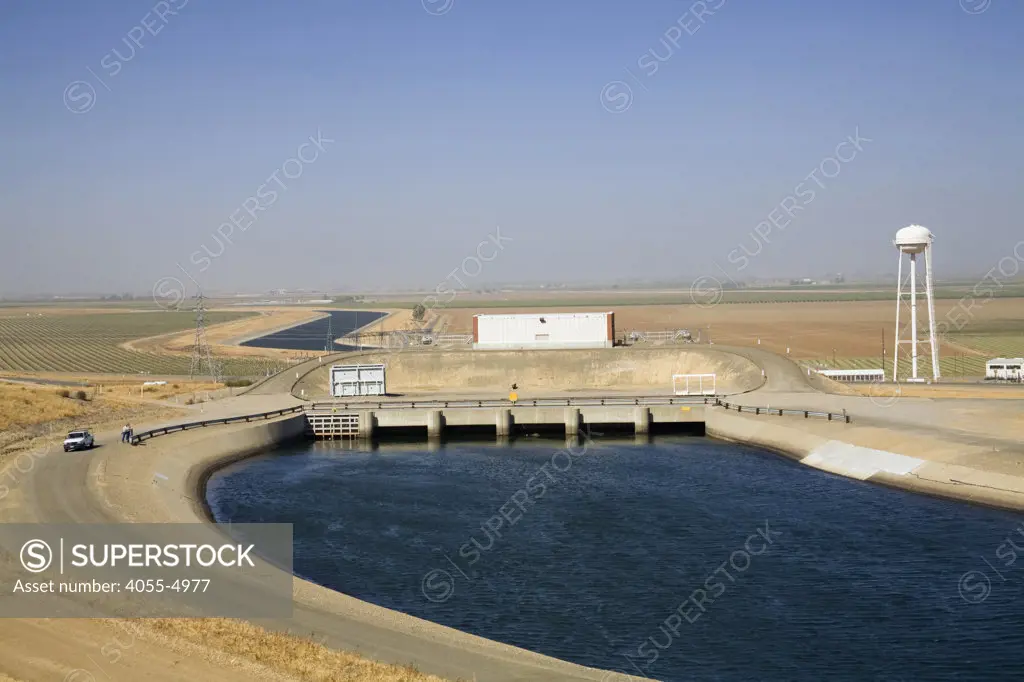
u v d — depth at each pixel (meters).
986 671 47.19
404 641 47.47
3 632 44.59
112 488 75.62
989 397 116.88
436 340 167.25
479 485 87.94
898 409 109.31
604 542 68.75
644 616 54.62
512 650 47.78
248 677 40.66
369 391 131.88
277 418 114.25
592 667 47.66
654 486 86.00
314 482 90.12
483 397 129.75
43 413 112.75
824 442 97.44
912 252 145.88
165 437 100.88
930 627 52.50
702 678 46.66
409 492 85.25
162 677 40.25
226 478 92.50
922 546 66.12
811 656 49.09
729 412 113.81
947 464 84.00
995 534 68.38
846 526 71.44
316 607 51.91
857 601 56.38
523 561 64.56
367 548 67.56
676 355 144.62
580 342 147.25
